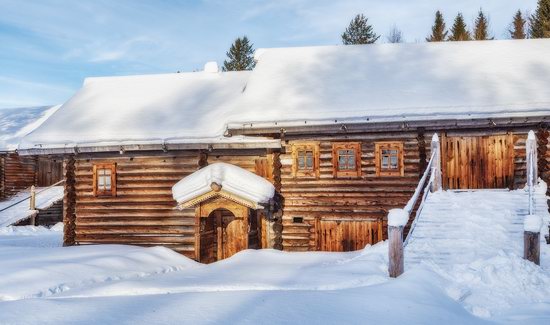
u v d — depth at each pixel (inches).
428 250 395.2
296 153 604.4
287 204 602.9
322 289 313.6
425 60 683.4
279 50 765.3
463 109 535.5
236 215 562.3
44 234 929.5
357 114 553.9
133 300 260.4
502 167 557.0
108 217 657.0
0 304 248.8
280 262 473.1
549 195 507.2
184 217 639.8
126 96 765.3
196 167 642.8
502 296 300.4
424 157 571.2
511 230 417.7
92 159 666.2
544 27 1615.4
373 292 269.6
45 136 657.0
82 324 207.6
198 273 409.4
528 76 594.9
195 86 780.6
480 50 694.5
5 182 1127.0
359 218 585.3
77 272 407.8
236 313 225.0
